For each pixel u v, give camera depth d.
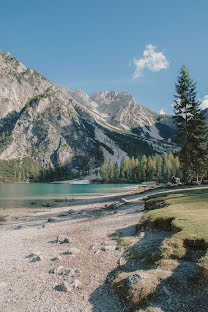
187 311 6.28
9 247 16.56
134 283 7.65
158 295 7.12
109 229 18.48
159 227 14.29
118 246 13.15
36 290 9.07
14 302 8.25
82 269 10.73
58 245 15.62
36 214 35.56
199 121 43.59
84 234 18.05
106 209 33.47
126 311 7.09
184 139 45.12
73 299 8.10
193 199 21.08
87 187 119.69
